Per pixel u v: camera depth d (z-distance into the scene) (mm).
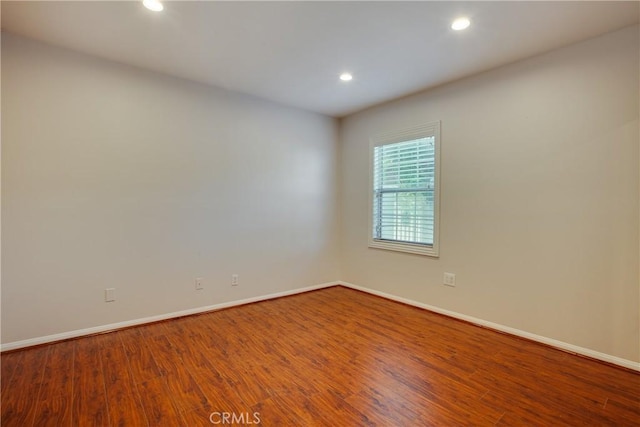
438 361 2402
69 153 2666
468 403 1900
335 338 2809
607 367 2318
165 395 1957
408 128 3693
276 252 4008
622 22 2199
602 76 2367
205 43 2529
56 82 2602
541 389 2043
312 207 4352
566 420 1754
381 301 3896
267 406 1867
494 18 2158
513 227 2855
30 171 2514
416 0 1973
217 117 3477
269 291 3953
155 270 3123
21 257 2500
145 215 3051
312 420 1752
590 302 2459
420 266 3609
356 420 1754
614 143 2330
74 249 2711
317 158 4391
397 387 2062
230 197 3600
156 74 3080
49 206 2596
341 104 4004
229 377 2164
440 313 3416
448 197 3324
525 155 2768
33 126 2516
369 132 4184
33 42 2502
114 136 2869
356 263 4406
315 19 2189
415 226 3684
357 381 2129
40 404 1855
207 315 3369
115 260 2904
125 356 2438
